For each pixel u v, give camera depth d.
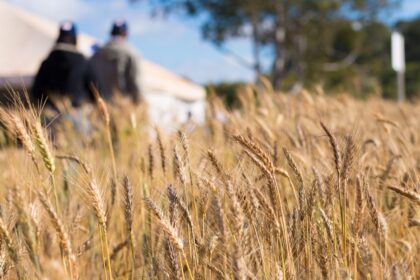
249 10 32.31
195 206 2.16
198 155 2.50
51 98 5.43
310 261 2.03
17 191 1.81
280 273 1.87
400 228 2.47
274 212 1.99
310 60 35.59
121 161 3.79
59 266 1.41
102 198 2.03
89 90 6.12
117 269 2.47
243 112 4.39
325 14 34.19
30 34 14.32
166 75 20.91
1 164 2.91
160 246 2.22
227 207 1.99
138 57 7.54
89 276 2.37
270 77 36.44
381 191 2.48
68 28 6.02
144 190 2.52
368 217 2.24
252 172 2.21
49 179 2.05
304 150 2.77
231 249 1.59
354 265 1.98
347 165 2.11
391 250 2.37
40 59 14.23
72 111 4.91
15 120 1.99
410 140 3.49
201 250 2.02
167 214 2.06
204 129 3.51
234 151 2.60
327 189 2.14
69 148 3.89
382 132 3.61
